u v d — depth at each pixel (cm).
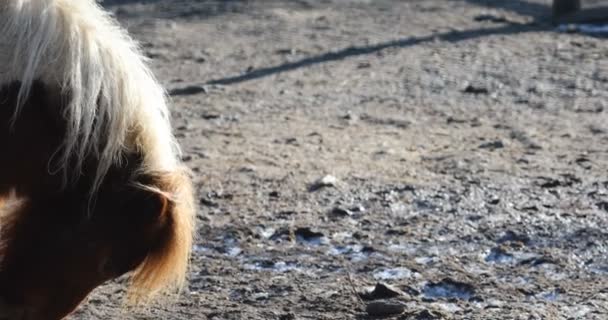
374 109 2617
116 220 1057
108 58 1064
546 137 2294
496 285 1474
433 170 2038
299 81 2984
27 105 1059
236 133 2378
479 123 2447
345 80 2975
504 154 2150
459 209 1798
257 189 1920
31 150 1063
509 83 2866
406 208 1812
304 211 1797
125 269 1066
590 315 1374
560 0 3728
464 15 4038
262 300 1434
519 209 1792
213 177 1997
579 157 2109
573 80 2872
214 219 1755
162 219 1052
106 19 1120
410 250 1616
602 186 1912
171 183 1069
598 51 3241
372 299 1424
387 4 4434
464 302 1420
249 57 3397
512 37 3519
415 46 3447
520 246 1622
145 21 4175
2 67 1056
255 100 2748
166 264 1058
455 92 2788
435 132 2369
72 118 1045
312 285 1484
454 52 3309
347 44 3544
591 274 1519
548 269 1536
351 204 1831
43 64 1053
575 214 1761
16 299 1056
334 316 1377
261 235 1686
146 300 1219
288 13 4294
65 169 1056
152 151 1071
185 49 3569
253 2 4609
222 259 1589
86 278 1061
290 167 2073
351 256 1596
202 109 2642
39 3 1061
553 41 3416
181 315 1384
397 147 2236
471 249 1617
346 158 2147
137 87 1072
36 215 1069
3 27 1056
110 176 1066
